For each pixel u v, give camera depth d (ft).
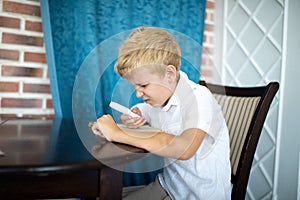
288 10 5.17
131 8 5.18
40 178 2.01
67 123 3.99
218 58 6.30
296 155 5.00
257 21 5.72
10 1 4.63
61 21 4.72
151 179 5.13
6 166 1.84
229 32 6.27
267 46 5.53
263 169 5.57
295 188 5.03
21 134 3.10
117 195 2.22
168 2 5.41
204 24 5.80
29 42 4.78
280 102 5.25
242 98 3.80
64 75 4.77
